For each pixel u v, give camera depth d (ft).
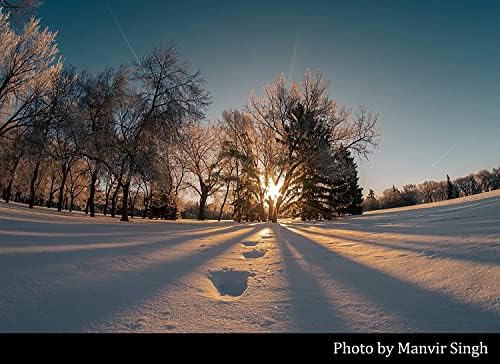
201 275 14.40
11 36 58.39
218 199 122.93
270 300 11.03
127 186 64.80
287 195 102.83
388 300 10.08
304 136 90.89
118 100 70.90
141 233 29.89
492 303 8.73
